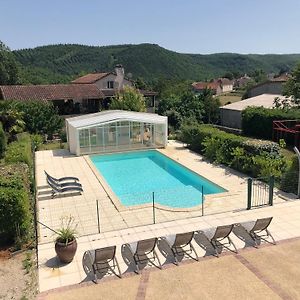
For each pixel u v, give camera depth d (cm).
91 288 1041
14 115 3409
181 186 2180
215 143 2608
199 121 4509
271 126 3456
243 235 1345
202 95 4791
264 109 3675
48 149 3269
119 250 1259
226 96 11256
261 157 2134
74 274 1114
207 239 1262
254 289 1016
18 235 1294
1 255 1235
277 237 1329
